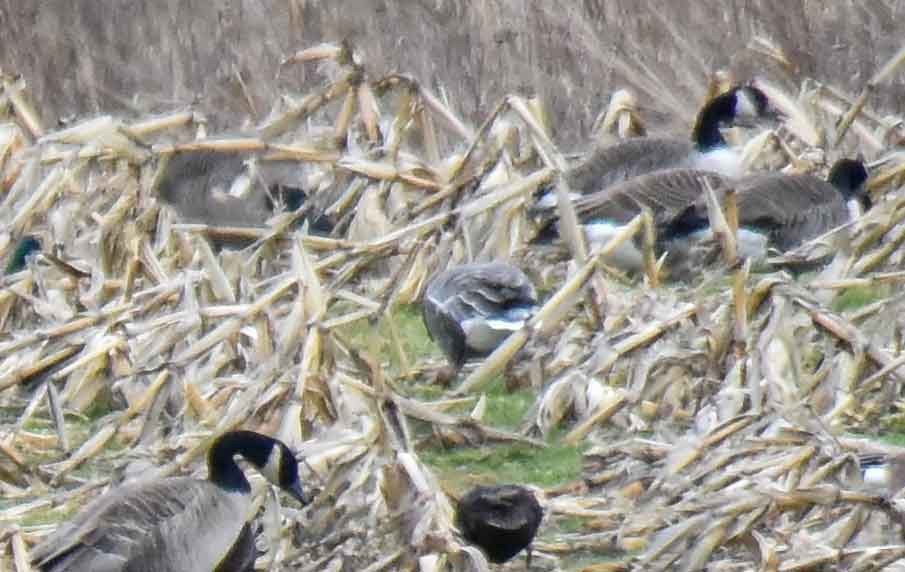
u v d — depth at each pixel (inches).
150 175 692.1
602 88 900.0
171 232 662.5
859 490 427.2
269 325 546.6
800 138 781.3
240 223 717.3
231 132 810.2
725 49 918.4
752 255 671.1
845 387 519.5
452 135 871.1
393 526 427.2
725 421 477.7
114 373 547.2
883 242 653.3
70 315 593.9
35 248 675.4
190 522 402.9
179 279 578.9
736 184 679.7
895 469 455.8
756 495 418.3
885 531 439.8
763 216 669.9
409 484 432.1
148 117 797.9
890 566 418.9
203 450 483.5
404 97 729.6
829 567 413.4
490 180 690.2
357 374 553.9
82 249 663.1
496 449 516.4
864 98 790.5
